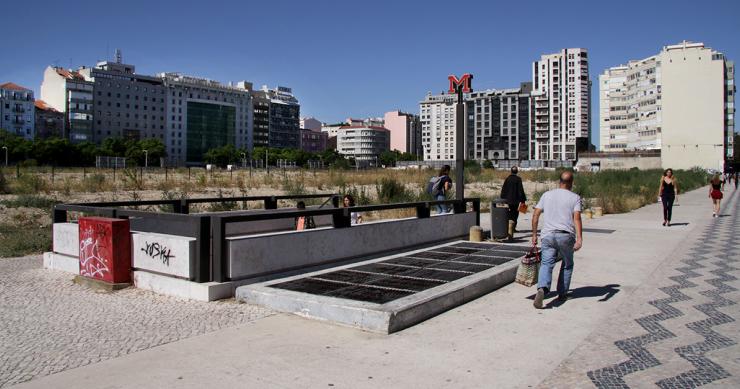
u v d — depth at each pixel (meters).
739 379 4.50
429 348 5.22
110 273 7.64
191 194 27.58
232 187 34.09
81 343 5.35
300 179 39.12
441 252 10.26
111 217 8.46
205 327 5.85
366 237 9.62
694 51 98.31
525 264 7.29
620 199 24.69
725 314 6.51
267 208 12.64
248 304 6.78
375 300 6.30
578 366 4.79
